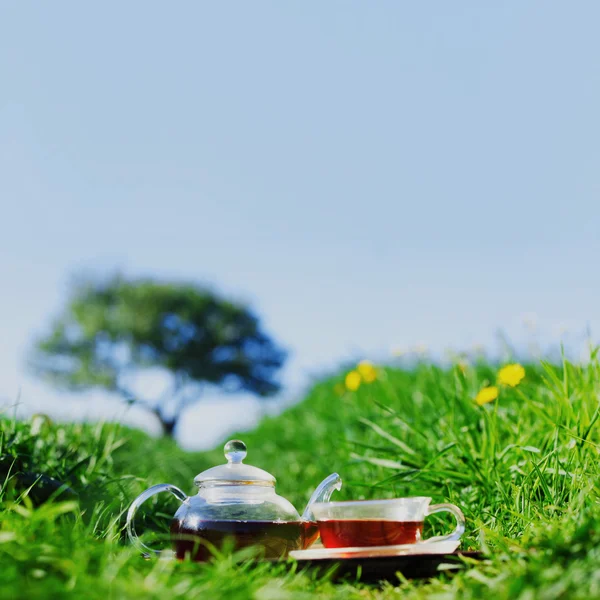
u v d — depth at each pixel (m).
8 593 0.83
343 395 3.08
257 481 1.09
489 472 1.37
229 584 0.92
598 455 1.27
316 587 0.99
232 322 12.69
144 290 12.66
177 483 1.93
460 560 1.03
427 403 1.95
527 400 1.43
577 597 0.86
